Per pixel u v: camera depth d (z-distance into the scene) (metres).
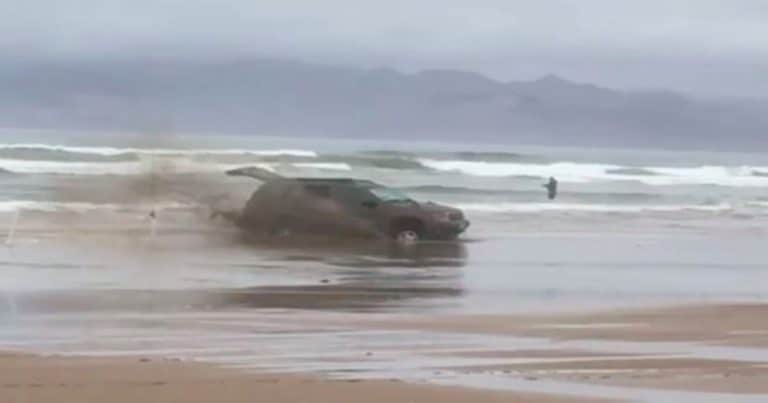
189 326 26.17
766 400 17.62
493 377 19.70
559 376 19.89
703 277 41.00
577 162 148.62
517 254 49.19
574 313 29.44
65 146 108.44
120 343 23.41
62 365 19.80
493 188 101.31
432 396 17.39
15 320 26.70
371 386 18.17
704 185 122.50
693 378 19.77
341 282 36.88
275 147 169.75
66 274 37.28
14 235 51.84
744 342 24.77
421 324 26.98
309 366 20.77
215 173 77.06
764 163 190.25
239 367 20.36
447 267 42.94
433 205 56.22
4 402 16.36
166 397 16.91
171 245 49.56
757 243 58.75
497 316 28.67
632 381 19.36
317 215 54.94
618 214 81.62
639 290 36.06
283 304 30.77
